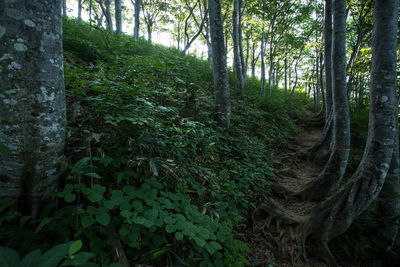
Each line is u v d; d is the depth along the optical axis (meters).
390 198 3.37
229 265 2.11
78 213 1.54
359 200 3.17
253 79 17.22
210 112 5.59
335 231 3.25
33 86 1.53
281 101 11.52
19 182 1.58
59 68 1.71
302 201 4.65
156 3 14.36
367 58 7.78
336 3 4.44
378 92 3.12
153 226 1.79
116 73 3.44
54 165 1.75
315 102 16.56
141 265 1.73
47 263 0.99
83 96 2.99
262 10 12.54
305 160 7.27
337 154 4.50
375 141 3.16
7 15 1.39
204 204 2.70
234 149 5.09
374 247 3.21
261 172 4.90
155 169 2.18
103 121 2.70
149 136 2.43
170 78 5.02
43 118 1.61
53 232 1.52
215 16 5.50
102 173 2.14
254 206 3.50
